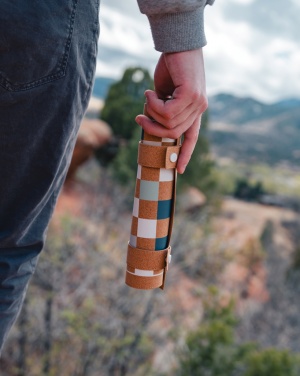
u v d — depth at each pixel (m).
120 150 18.48
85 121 18.67
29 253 1.08
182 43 1.02
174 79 1.05
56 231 9.83
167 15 1.01
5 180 0.96
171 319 9.55
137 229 1.18
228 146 123.56
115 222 13.02
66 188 15.55
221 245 13.39
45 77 0.91
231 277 14.75
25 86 0.89
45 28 0.88
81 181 16.44
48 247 9.17
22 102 0.90
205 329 7.27
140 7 1.01
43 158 0.98
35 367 8.48
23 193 0.99
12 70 0.87
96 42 1.01
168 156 1.15
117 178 16.78
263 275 16.80
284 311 15.53
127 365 8.53
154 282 1.19
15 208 1.00
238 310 13.66
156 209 1.17
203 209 17.44
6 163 0.94
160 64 1.18
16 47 0.86
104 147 19.53
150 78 21.27
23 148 0.94
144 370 8.56
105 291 9.28
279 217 33.34
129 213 15.41
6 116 0.90
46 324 8.43
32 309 8.49
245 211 32.41
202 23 1.03
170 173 1.18
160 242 1.19
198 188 19.66
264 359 6.64
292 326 15.23
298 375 6.52
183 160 1.19
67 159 1.08
